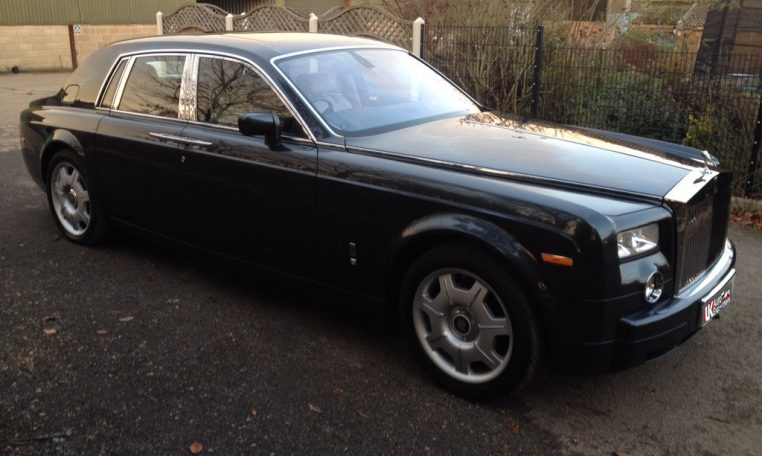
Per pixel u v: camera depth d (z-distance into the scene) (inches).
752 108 272.4
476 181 126.0
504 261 119.6
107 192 196.9
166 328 159.5
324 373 140.5
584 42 365.4
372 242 138.3
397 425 123.1
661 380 139.5
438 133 153.4
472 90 368.2
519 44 352.2
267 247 159.0
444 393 133.9
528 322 119.0
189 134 169.0
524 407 129.6
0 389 132.9
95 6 1024.9
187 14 568.4
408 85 178.4
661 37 404.2
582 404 130.8
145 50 188.9
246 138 158.2
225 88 165.6
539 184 124.9
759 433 122.2
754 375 141.3
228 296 177.8
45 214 246.2
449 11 394.3
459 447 117.1
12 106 560.7
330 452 115.3
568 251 112.7
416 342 137.0
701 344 154.7
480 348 126.5
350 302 147.9
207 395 131.6
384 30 407.5
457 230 123.3
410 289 135.0
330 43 178.2
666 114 307.6
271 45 167.5
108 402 129.0
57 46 993.5
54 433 119.3
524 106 353.1
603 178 126.0
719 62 291.6
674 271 122.2
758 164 271.7
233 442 117.6
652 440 120.1
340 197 141.1
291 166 148.3
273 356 147.1
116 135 187.8
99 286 182.9
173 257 204.7
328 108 154.3
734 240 228.5
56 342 152.0
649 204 120.0
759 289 186.1
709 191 130.0
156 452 114.7
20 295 176.6
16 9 943.0
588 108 332.2
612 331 115.2
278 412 126.4
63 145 206.1
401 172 133.8
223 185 162.6
